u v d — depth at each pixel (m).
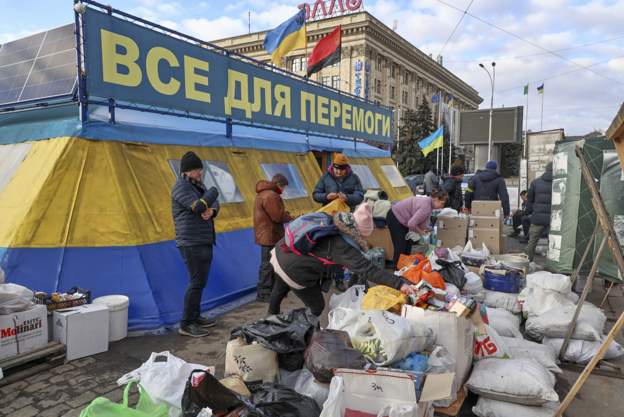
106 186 4.70
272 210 5.38
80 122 4.81
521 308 4.66
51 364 3.57
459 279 4.70
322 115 9.26
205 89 6.22
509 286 4.93
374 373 2.33
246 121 7.12
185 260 4.29
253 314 5.05
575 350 3.85
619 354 3.94
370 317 2.79
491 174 8.38
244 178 6.73
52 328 3.79
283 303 5.50
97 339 3.86
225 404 2.20
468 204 8.66
